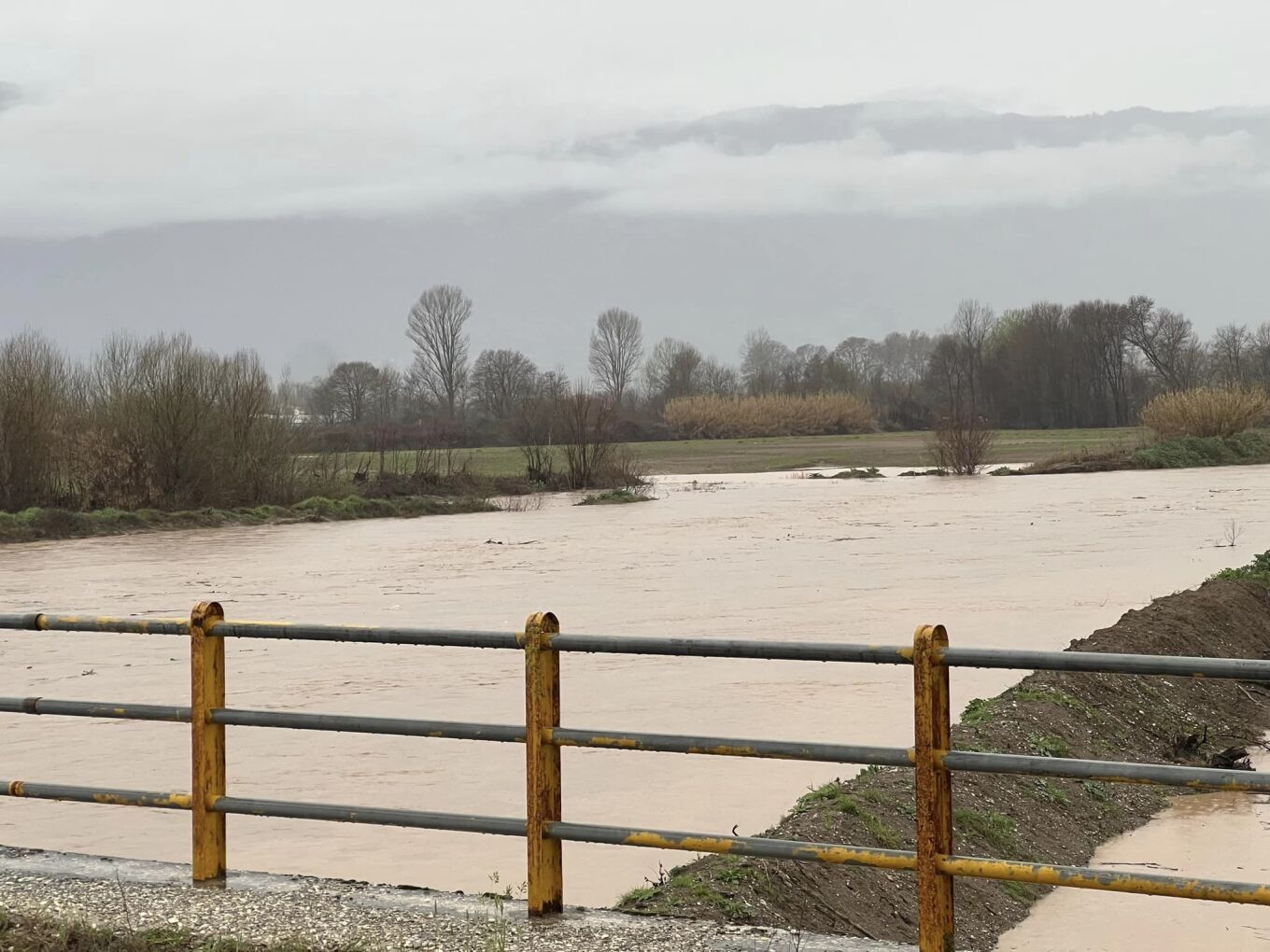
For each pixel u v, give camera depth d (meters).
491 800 12.17
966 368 150.12
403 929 5.80
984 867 5.07
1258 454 80.44
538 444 85.44
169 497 54.03
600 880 9.59
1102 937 8.95
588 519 53.66
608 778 12.75
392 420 145.00
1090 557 32.84
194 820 6.50
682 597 27.31
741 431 136.25
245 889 6.39
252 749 14.51
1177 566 30.52
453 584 31.11
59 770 13.71
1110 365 140.75
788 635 21.69
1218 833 11.52
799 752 5.38
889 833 10.05
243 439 56.69
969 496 59.59
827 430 138.12
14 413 51.19
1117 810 12.18
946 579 29.17
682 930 5.79
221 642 6.50
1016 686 15.42
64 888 6.45
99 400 56.53
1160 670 4.76
